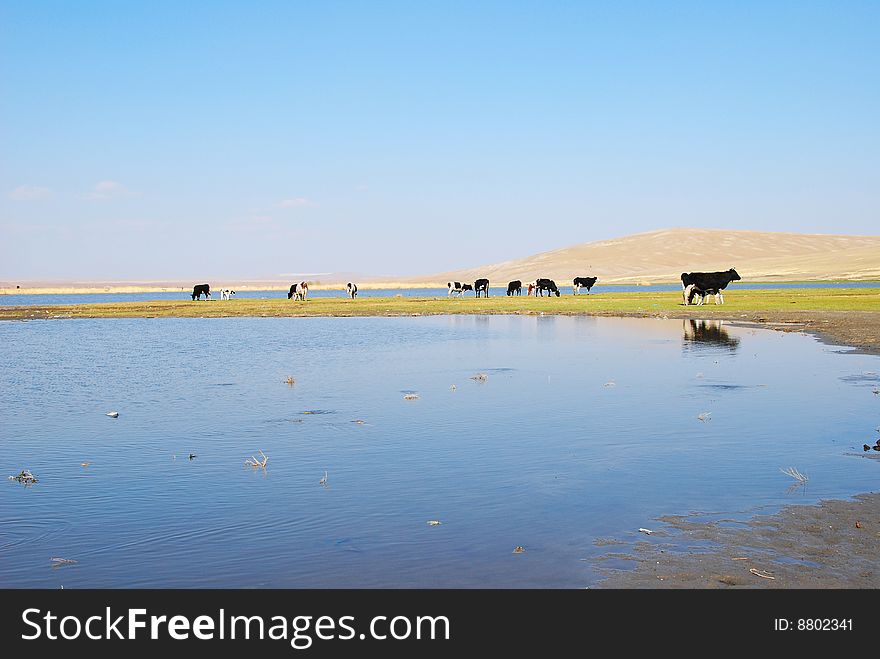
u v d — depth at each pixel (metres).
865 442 14.59
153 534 10.26
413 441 15.32
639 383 22.25
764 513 10.52
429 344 35.53
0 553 9.73
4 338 41.47
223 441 15.62
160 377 24.98
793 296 68.75
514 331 42.47
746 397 19.55
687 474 12.58
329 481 12.57
